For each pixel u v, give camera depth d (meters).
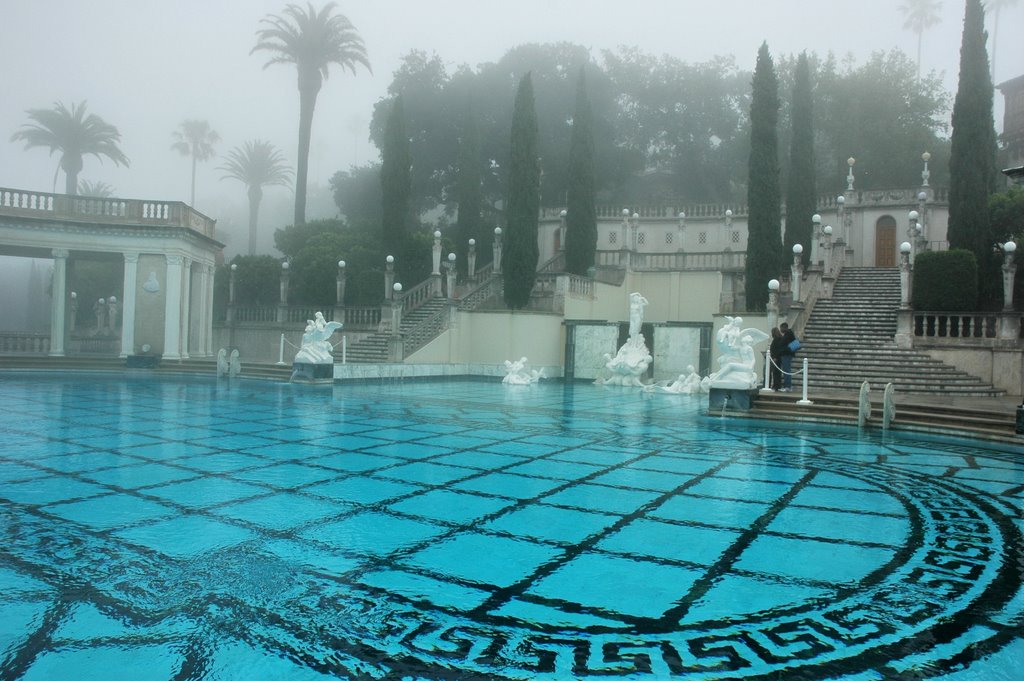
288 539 5.64
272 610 4.19
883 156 43.81
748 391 15.91
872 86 44.81
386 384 25.11
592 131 35.22
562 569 5.03
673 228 41.78
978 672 3.52
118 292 43.22
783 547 5.66
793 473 9.02
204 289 30.59
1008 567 5.20
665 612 4.26
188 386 21.23
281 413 14.83
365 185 51.09
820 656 3.68
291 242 38.50
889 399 13.91
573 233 34.88
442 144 47.19
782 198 45.09
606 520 6.44
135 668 3.43
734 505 7.13
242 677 3.36
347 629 3.94
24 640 3.73
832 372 21.97
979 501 7.49
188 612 4.14
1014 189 27.89
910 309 22.72
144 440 10.68
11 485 7.48
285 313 33.06
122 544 5.43
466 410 16.55
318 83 43.03
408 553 5.33
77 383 21.58
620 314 35.03
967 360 21.52
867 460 10.18
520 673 3.44
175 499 6.94
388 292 29.31
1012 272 21.02
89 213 27.03
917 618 4.21
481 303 32.72
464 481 8.09
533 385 26.91
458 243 39.53
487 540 5.71
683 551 5.52
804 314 25.36
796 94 36.81
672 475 8.74
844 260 32.81
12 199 25.88
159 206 27.69
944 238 36.81
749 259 30.48
